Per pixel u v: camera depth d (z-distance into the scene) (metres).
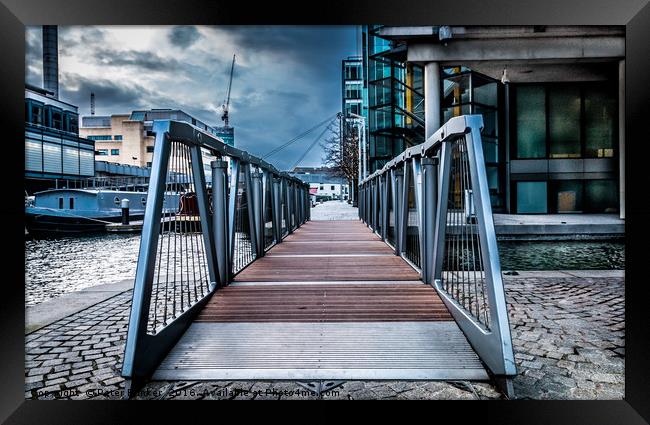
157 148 2.48
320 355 2.53
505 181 18.78
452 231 3.28
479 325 2.52
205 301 3.40
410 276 4.28
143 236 2.34
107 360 2.63
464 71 18.52
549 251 10.77
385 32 14.24
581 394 2.15
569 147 18.48
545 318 3.45
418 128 20.20
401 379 2.27
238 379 2.29
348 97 56.25
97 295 4.39
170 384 2.25
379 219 9.02
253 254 5.48
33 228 18.39
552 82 18.34
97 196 22.19
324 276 4.32
